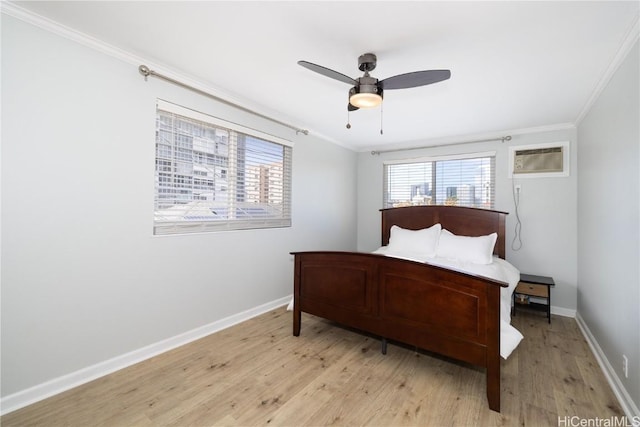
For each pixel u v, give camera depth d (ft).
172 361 7.12
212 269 8.80
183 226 8.14
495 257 11.48
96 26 5.75
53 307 5.80
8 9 5.17
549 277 11.01
